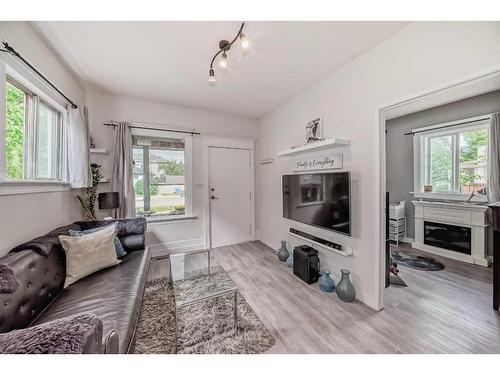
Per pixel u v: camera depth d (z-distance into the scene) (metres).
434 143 3.56
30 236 1.62
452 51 1.38
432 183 3.58
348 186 2.01
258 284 2.34
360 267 2.03
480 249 2.83
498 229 1.79
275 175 3.55
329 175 2.25
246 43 1.63
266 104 3.36
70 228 1.96
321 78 2.49
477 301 1.98
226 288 1.71
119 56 2.04
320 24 1.61
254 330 1.60
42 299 1.33
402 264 2.85
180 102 3.26
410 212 3.74
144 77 2.47
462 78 1.33
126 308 1.32
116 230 2.18
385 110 1.88
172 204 3.44
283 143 3.31
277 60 2.11
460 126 3.08
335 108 2.32
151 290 2.21
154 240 3.29
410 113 3.68
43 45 1.80
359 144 2.04
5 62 1.36
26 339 0.68
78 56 2.03
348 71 2.15
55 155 2.15
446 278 2.45
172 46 1.89
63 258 1.65
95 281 1.62
